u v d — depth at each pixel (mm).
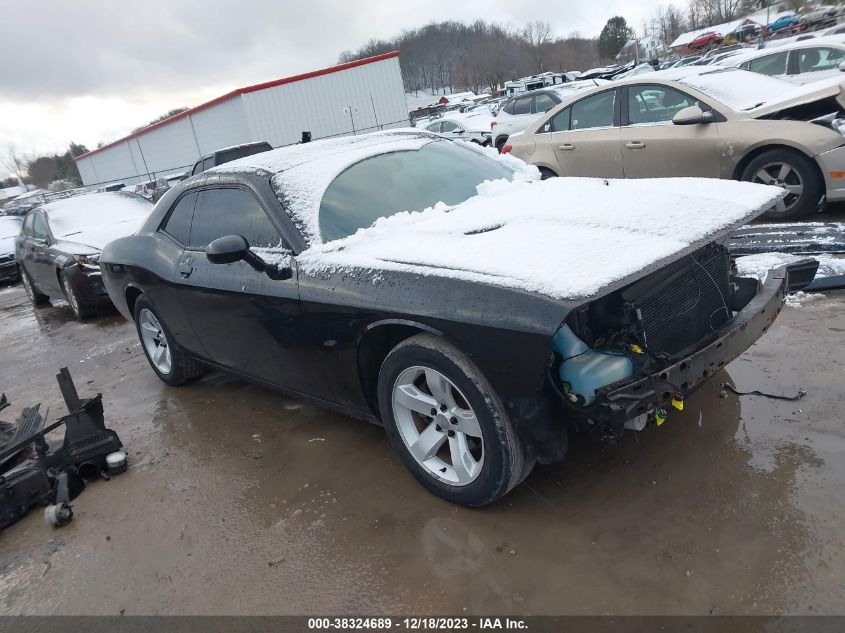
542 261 2244
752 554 2066
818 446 2535
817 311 3801
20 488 3100
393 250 2674
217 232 3523
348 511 2691
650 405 2064
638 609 1936
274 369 3326
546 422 2182
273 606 2227
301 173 3287
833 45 9258
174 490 3137
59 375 3404
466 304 2182
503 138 14117
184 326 3914
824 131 5285
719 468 2516
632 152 6578
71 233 7887
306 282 2801
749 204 2754
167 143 34375
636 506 2387
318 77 26547
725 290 2744
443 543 2385
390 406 2666
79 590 2510
